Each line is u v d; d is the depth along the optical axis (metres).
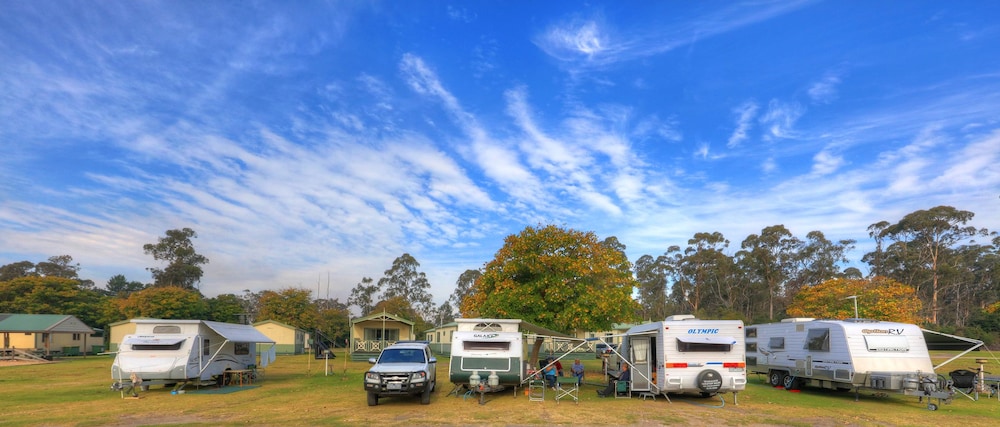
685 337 14.66
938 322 71.00
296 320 54.47
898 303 33.94
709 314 72.69
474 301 23.94
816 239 74.50
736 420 12.12
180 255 81.88
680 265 82.50
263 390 17.88
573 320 21.00
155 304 50.91
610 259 22.33
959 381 16.53
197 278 82.44
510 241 22.72
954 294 78.94
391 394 13.88
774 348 19.09
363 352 35.31
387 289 83.00
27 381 21.41
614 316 21.50
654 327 15.24
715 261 77.31
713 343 14.52
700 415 12.76
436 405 14.12
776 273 74.69
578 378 15.98
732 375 14.45
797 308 39.47
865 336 15.38
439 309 84.19
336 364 31.84
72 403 14.74
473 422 11.62
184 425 11.27
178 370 16.38
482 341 15.62
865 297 34.12
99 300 59.47
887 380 14.46
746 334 21.20
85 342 46.09
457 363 15.34
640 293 84.19
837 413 13.23
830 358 15.95
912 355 15.23
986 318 59.88
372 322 36.81
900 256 70.69
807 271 73.88
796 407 14.15
